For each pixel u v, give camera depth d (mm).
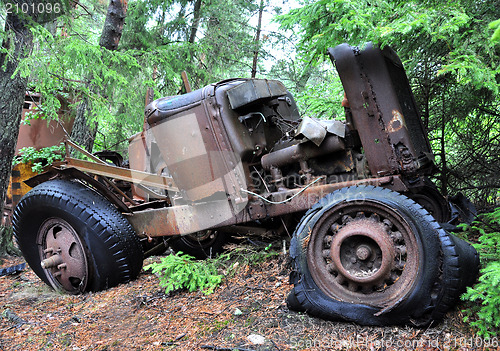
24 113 8883
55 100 6078
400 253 2408
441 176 4383
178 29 9281
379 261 2502
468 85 3633
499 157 4141
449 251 2250
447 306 2230
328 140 3100
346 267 2561
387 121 2871
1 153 5605
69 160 3828
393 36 2869
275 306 2771
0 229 6121
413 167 2814
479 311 2242
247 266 3607
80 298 3758
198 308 2980
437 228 2312
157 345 2514
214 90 3463
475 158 4223
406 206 2422
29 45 5238
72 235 3936
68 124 9227
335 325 2447
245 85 3309
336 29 2881
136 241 3973
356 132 3102
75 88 6414
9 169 5785
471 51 2852
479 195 4363
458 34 2947
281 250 3764
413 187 2943
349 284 2529
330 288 2562
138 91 7246
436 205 3639
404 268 2381
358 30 3086
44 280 4234
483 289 2170
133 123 7922
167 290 3283
